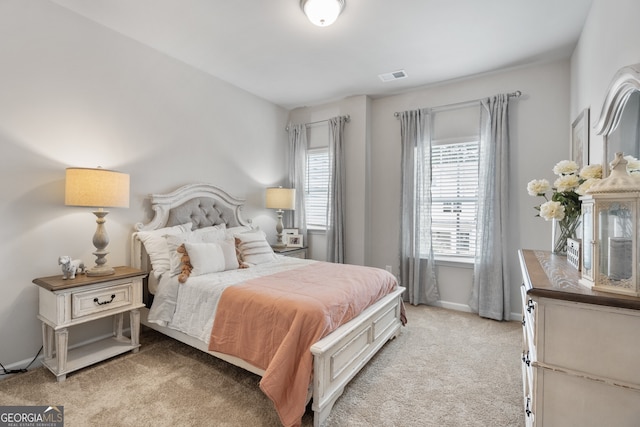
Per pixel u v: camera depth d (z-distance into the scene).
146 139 3.02
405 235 3.97
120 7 2.41
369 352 2.30
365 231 4.21
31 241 2.31
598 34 2.12
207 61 3.30
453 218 3.81
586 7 2.33
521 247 3.38
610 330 1.08
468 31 2.67
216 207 3.64
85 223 2.60
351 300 2.12
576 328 1.13
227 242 2.96
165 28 2.70
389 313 2.73
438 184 3.89
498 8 2.35
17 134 2.23
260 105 4.36
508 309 3.34
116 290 2.39
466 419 1.79
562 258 1.97
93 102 2.63
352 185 4.30
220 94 3.76
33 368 2.29
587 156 2.41
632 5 1.53
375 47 2.96
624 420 1.08
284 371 1.67
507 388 2.10
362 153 4.22
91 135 2.62
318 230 4.64
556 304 1.16
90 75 2.61
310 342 1.74
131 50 2.88
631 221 1.09
